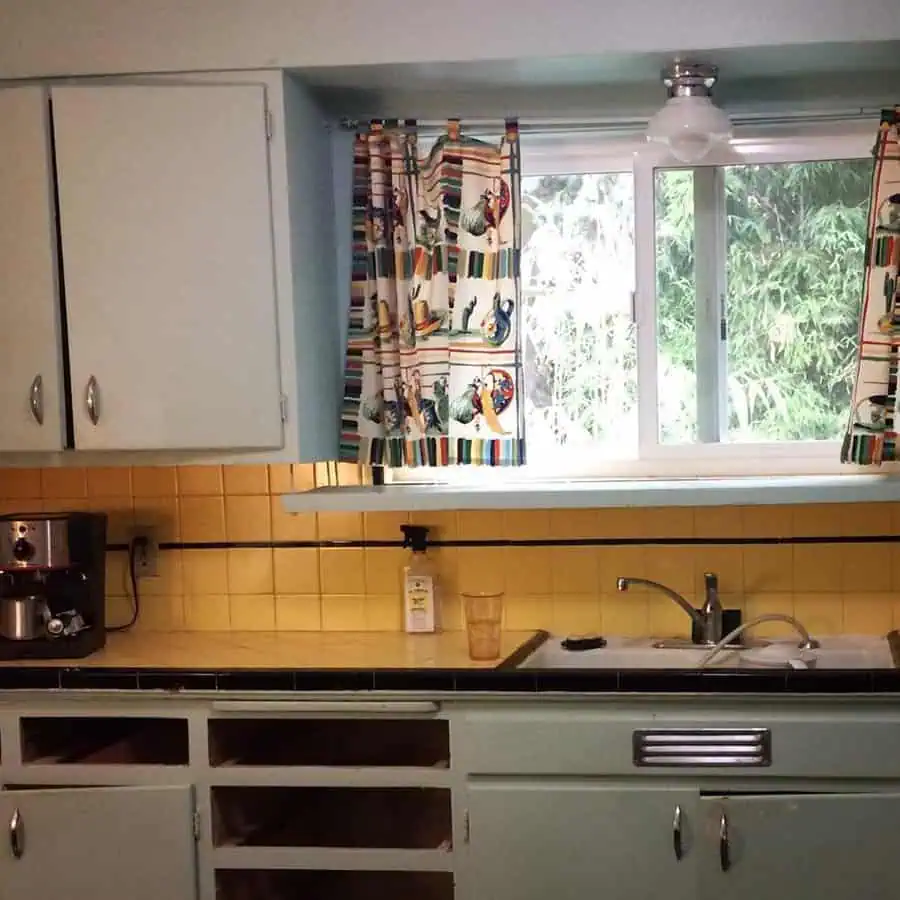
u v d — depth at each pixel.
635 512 2.70
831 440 2.69
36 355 2.47
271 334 2.43
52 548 2.48
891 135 2.52
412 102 2.68
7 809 2.33
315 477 2.79
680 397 2.74
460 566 2.75
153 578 2.85
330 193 2.74
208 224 2.43
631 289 2.73
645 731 2.20
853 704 2.18
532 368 2.76
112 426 2.46
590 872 2.22
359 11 2.38
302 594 2.81
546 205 2.75
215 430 2.45
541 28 2.34
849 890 2.17
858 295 2.68
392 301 2.67
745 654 2.54
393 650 2.52
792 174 2.69
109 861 2.33
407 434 2.65
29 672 2.34
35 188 2.45
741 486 2.37
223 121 2.41
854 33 2.28
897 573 2.63
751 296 2.71
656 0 2.31
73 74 2.44
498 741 2.23
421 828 2.49
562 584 2.72
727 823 2.18
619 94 2.64
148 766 2.33
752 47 2.31
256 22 2.39
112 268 2.44
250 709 2.29
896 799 2.15
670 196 2.72
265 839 2.43
